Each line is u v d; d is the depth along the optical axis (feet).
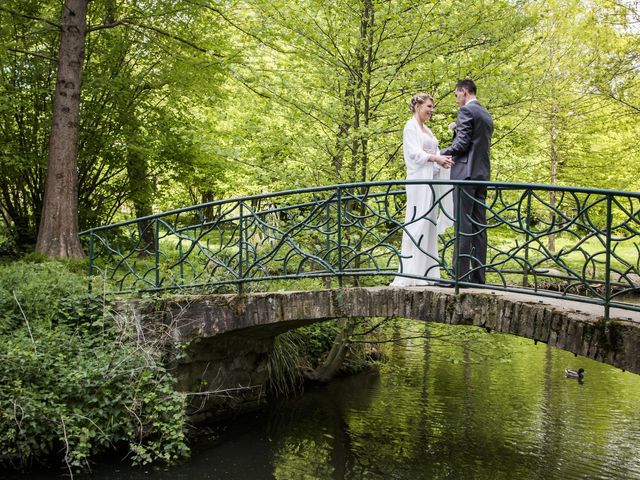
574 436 25.89
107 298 25.99
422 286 20.85
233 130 37.83
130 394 22.40
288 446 24.59
